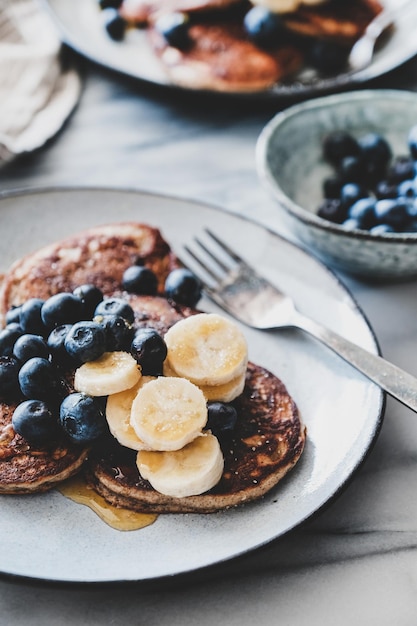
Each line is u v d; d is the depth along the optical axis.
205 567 0.43
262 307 0.55
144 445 0.46
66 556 0.44
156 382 0.46
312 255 0.57
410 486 0.49
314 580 0.46
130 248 0.56
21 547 0.44
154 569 0.43
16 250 0.58
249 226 0.59
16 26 0.77
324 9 0.75
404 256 0.57
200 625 0.44
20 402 0.48
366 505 0.48
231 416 0.47
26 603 0.45
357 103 0.67
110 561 0.44
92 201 0.60
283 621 0.44
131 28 0.79
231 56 0.73
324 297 0.55
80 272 0.55
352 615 0.44
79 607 0.45
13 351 0.49
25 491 0.46
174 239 0.60
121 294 0.54
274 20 0.73
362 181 0.65
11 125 0.68
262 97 0.70
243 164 0.70
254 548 0.44
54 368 0.48
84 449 0.47
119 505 0.46
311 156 0.66
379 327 0.57
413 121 0.67
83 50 0.73
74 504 0.46
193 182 0.68
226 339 0.48
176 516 0.46
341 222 0.62
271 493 0.47
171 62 0.74
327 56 0.74
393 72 0.78
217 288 0.57
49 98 0.72
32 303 0.50
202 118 0.74
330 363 0.52
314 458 0.48
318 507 0.45
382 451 0.51
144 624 0.44
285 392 0.50
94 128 0.72
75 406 0.46
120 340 0.48
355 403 0.50
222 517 0.46
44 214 0.59
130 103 0.75
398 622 0.44
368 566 0.46
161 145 0.71
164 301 0.53
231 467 0.47
